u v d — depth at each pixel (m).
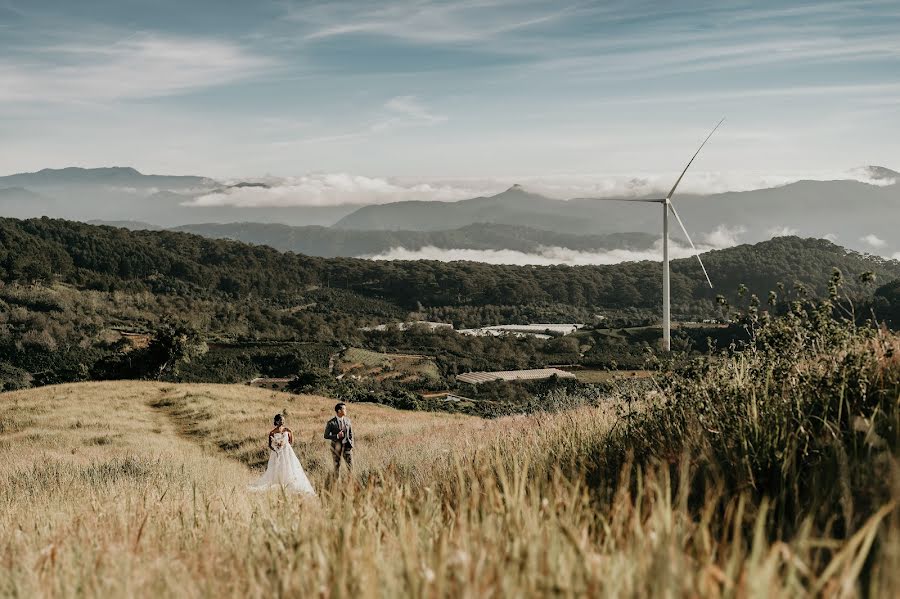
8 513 6.72
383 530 2.91
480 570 1.97
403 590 2.00
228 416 43.19
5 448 29.06
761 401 3.79
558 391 10.64
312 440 29.95
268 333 187.12
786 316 4.63
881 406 3.20
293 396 57.62
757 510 2.59
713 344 5.04
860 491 2.43
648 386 5.18
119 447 29.14
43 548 3.59
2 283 186.50
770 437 3.21
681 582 1.69
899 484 1.68
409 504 3.29
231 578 2.63
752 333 4.79
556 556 2.04
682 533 2.07
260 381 137.75
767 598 1.56
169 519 4.70
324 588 2.10
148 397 53.34
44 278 197.12
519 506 2.61
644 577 1.78
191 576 2.68
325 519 3.40
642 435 4.62
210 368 142.50
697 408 4.38
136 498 6.00
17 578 2.83
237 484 13.72
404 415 49.34
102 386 58.84
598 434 5.34
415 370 140.88
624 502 2.51
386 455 14.48
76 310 180.88
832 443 2.93
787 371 4.17
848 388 3.58
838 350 4.14
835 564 1.61
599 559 1.98
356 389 106.00
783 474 2.76
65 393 54.06
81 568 2.97
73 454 24.67
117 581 2.57
